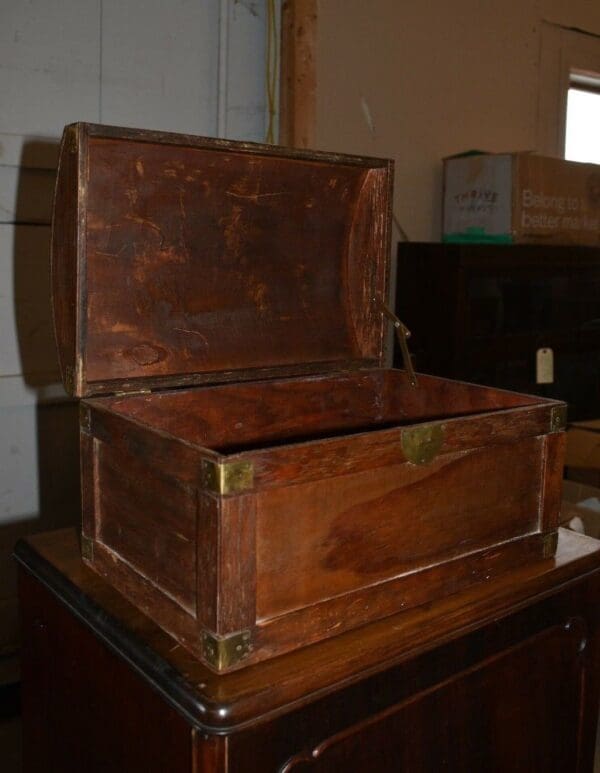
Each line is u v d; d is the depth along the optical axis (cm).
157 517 102
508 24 267
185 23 188
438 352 222
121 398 124
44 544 129
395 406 153
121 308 129
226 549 90
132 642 101
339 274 154
